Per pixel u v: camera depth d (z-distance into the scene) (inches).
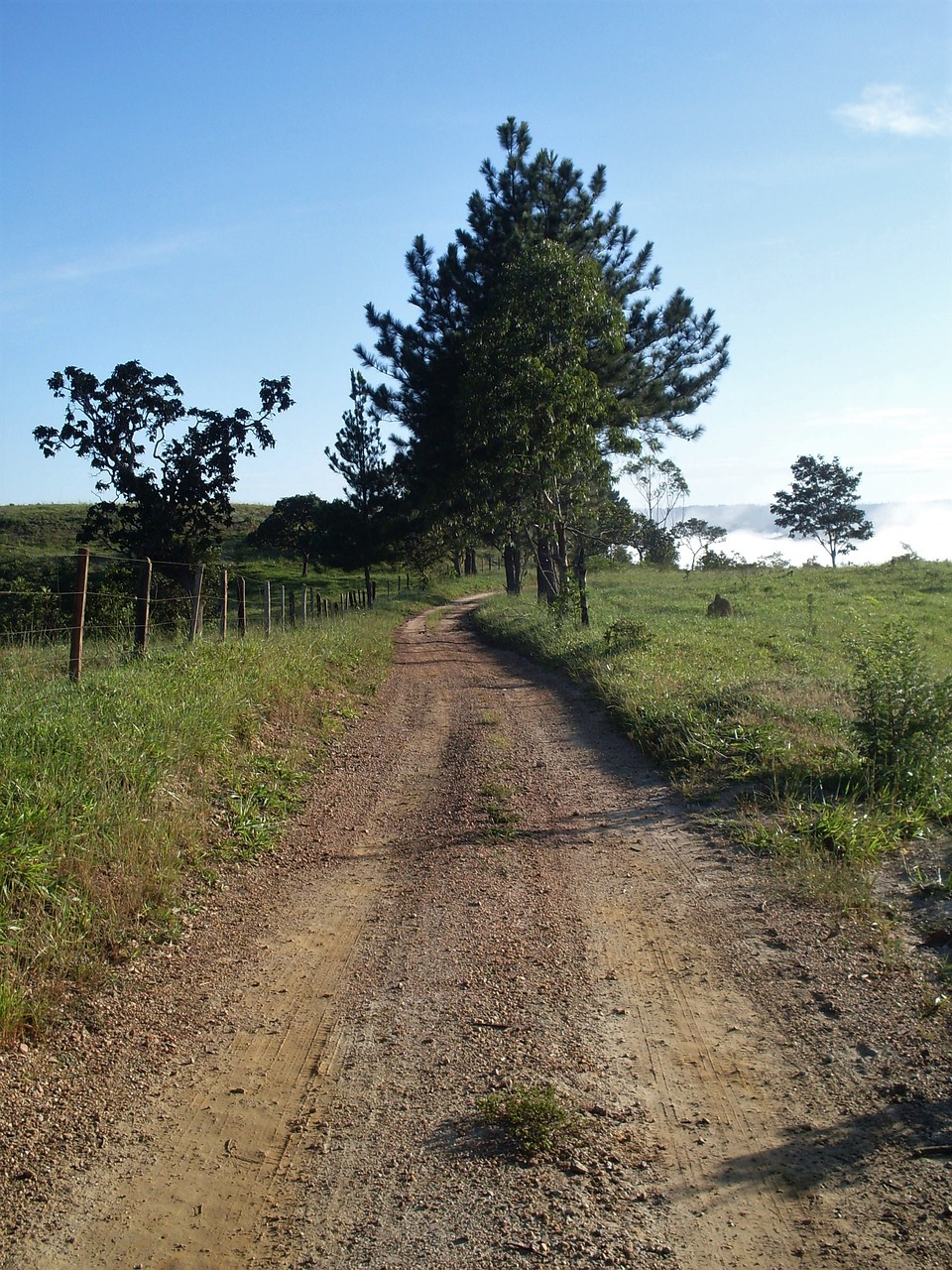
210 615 870.4
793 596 1425.9
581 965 206.4
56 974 188.1
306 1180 134.4
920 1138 137.8
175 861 254.8
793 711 414.3
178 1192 132.3
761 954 206.8
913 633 342.0
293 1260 118.0
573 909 240.8
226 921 237.3
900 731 315.9
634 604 1333.7
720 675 532.7
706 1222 122.0
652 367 1215.6
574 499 952.9
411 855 290.5
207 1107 154.3
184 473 875.4
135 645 497.0
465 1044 173.5
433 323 1250.6
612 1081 158.4
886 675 322.3
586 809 335.9
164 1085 161.5
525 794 358.6
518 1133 141.2
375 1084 160.4
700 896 244.4
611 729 473.7
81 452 864.3
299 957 215.9
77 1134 146.0
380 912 243.8
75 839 234.1
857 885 233.5
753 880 251.1
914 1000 180.1
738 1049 168.1
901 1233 118.2
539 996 192.1
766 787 327.9
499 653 971.9
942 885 228.1
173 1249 120.3
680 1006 185.6
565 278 879.7
